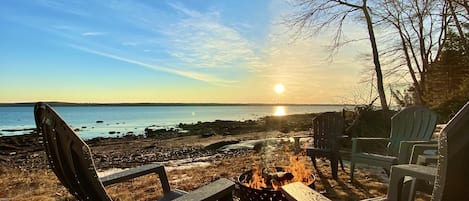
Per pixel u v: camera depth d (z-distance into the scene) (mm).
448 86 11586
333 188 3459
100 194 1258
